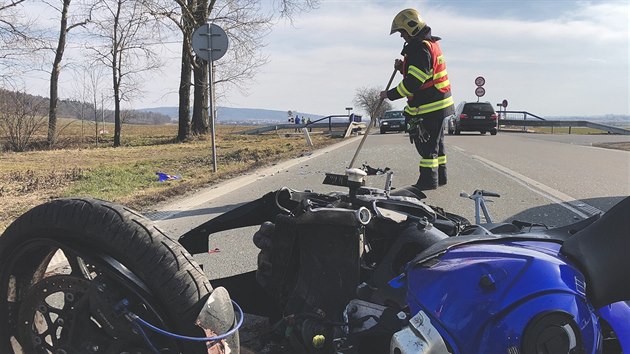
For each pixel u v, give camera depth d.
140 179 11.29
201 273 2.34
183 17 26.03
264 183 10.20
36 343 2.53
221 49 12.30
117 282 2.27
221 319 2.25
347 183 3.26
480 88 35.44
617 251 2.05
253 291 3.34
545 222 6.49
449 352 2.03
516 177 10.19
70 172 12.68
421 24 7.60
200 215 7.31
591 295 2.04
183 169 13.26
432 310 2.12
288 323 2.79
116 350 2.27
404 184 9.70
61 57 27.86
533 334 1.90
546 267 2.03
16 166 15.39
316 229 2.77
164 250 2.29
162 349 2.25
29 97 25.59
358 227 2.69
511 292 1.98
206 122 31.19
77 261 2.45
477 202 4.62
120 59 29.06
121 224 2.31
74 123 30.38
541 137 26.34
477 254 2.23
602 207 7.30
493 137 25.97
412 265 2.37
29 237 2.48
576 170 11.30
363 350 2.49
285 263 2.89
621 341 2.12
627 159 13.69
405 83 7.52
